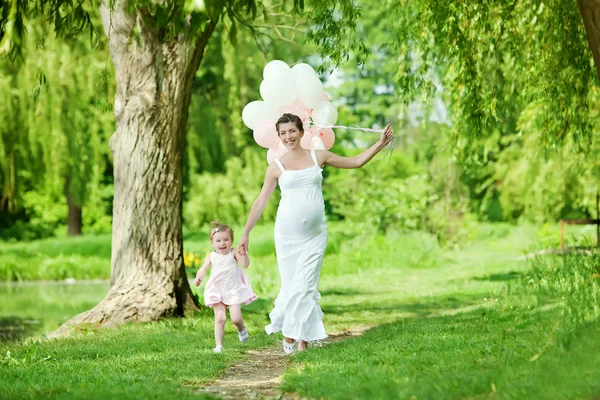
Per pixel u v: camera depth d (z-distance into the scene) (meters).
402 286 18.30
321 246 7.74
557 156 21.48
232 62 26.80
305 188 7.70
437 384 5.12
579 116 13.30
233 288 8.41
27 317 15.80
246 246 8.06
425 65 12.73
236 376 6.80
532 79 12.70
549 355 5.89
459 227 29.86
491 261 24.03
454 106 14.09
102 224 39.72
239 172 30.06
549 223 28.03
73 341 9.55
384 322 11.45
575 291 8.69
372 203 28.00
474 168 29.09
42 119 24.53
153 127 12.23
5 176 26.86
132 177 12.25
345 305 14.49
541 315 8.55
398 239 25.91
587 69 12.33
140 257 12.15
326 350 7.46
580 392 4.57
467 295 14.88
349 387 5.34
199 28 6.39
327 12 10.56
